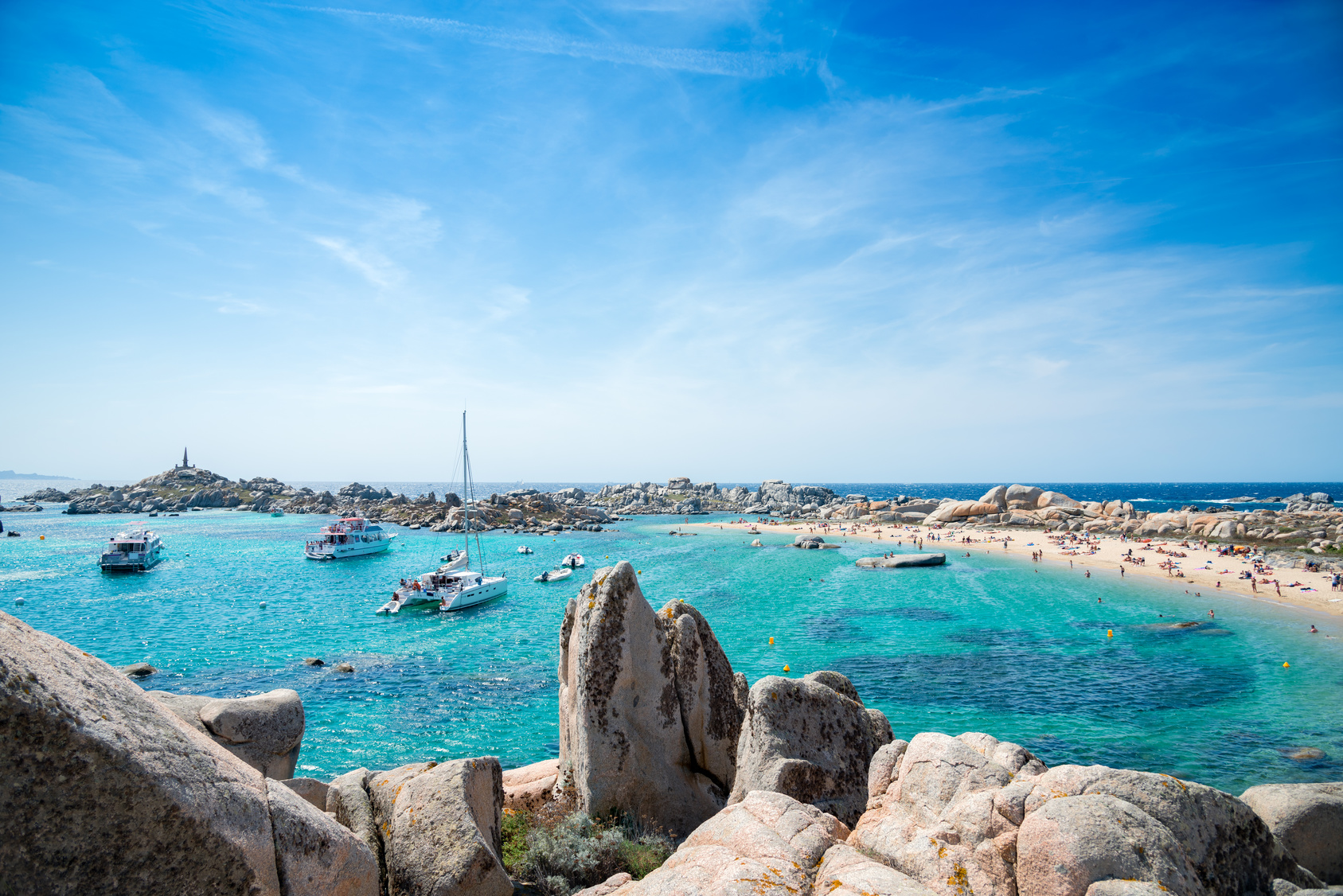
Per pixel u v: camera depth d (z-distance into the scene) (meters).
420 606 55.19
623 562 11.57
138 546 75.88
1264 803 7.46
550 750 24.55
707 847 6.20
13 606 53.62
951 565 77.06
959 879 5.52
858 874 5.26
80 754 3.50
